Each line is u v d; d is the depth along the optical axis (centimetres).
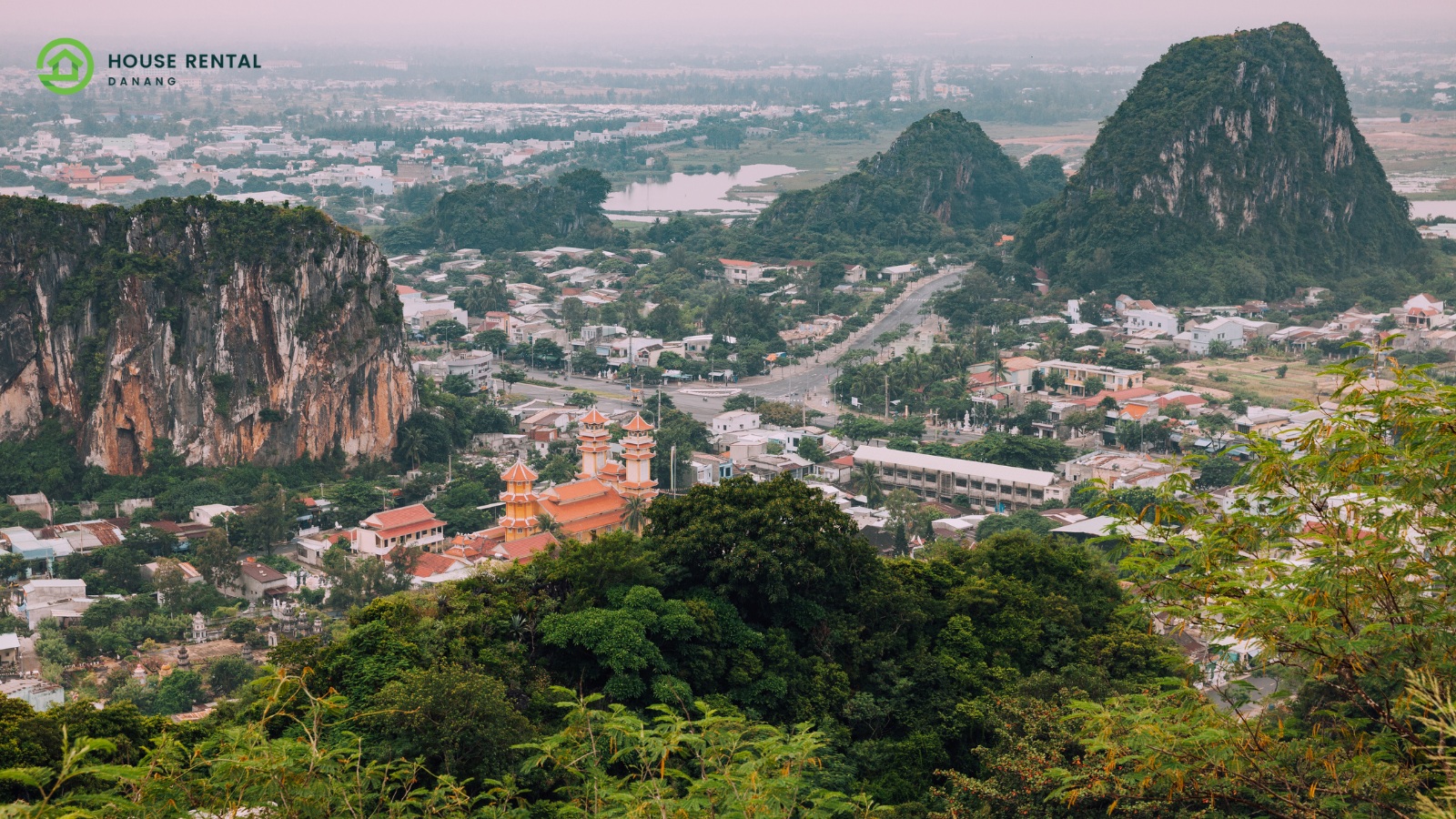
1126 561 4491
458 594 8219
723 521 8669
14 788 5831
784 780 4238
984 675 8606
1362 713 4525
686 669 7900
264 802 4481
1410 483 3994
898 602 8969
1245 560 4306
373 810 5075
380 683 6956
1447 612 3900
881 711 8262
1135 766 4541
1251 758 4088
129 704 6644
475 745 6319
